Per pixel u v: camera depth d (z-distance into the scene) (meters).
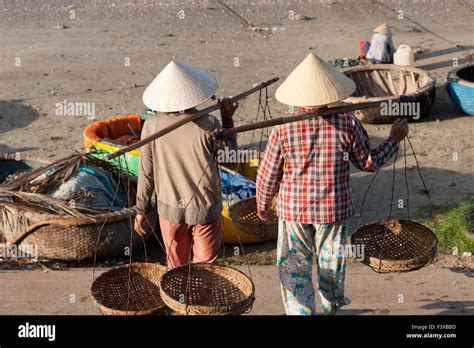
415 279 11.72
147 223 10.15
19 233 12.77
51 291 11.71
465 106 20.23
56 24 32.97
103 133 17.03
